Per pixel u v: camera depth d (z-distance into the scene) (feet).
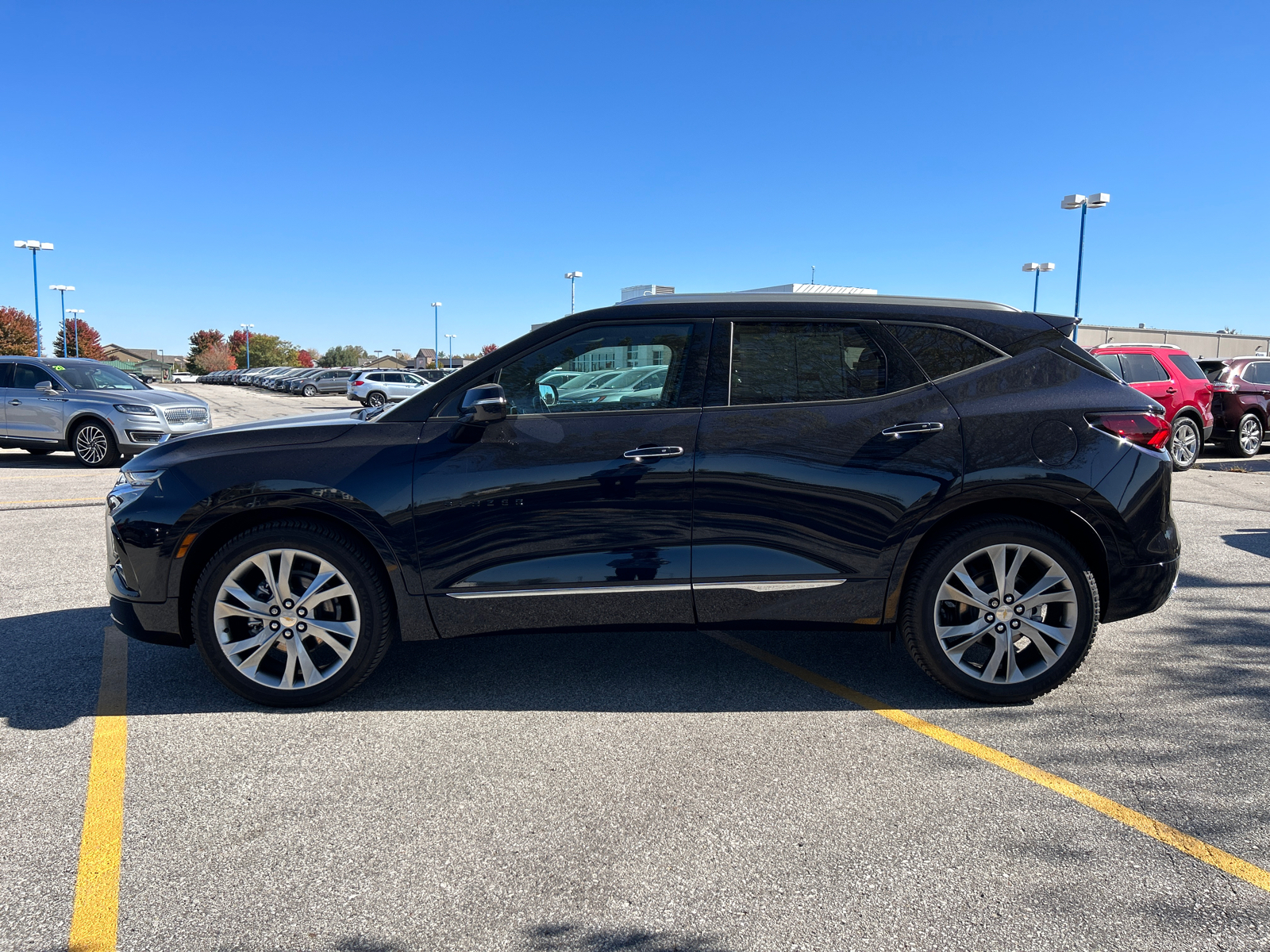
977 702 11.47
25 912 7.03
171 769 9.64
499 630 11.31
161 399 43.50
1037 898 7.18
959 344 11.48
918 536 11.07
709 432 11.09
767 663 13.20
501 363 11.45
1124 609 11.34
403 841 8.13
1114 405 11.27
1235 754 9.87
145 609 11.28
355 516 10.94
